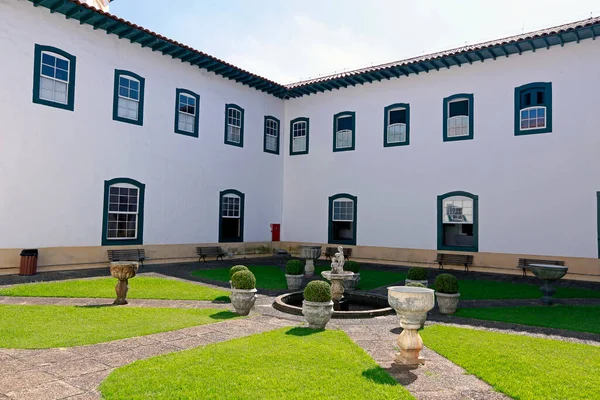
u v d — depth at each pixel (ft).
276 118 65.16
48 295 29.01
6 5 36.60
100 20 41.42
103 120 43.27
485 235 47.75
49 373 14.65
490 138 47.98
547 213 44.11
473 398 13.41
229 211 57.36
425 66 51.24
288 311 25.89
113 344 18.22
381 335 20.92
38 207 38.34
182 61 51.11
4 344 17.85
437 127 51.83
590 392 13.62
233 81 57.93
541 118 44.98
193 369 14.90
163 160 48.91
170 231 49.55
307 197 63.16
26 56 37.73
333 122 61.05
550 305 29.40
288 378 14.24
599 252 41.16
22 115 37.40
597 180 41.63
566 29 40.91
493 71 48.11
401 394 13.28
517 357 17.30
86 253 41.60
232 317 24.16
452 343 19.43
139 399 12.37
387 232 55.11
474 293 33.83
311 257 43.37
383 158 56.03
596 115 41.91
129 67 45.73
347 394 13.10
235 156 58.08
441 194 51.08
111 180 43.80
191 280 37.24
